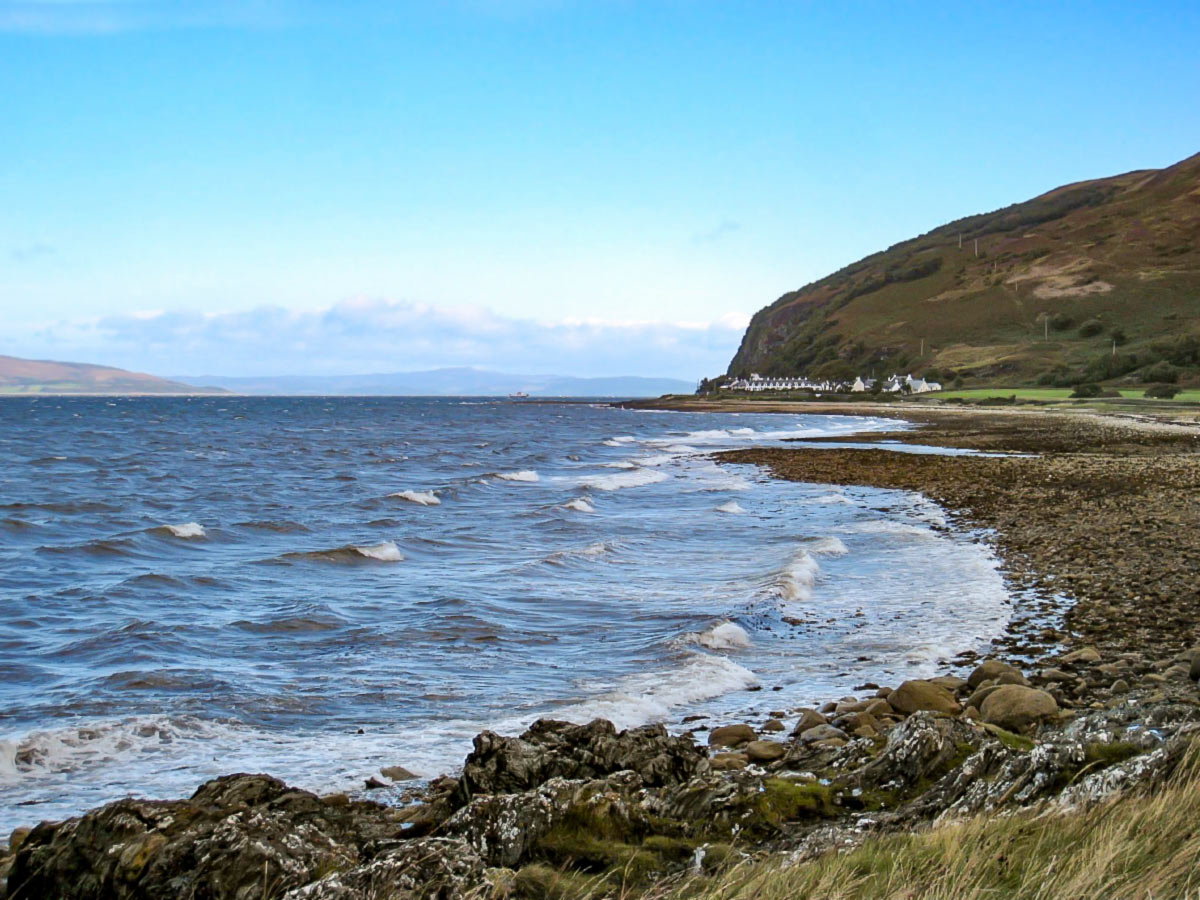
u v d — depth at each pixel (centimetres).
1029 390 15200
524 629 1625
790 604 1800
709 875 569
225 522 3105
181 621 1680
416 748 1048
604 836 629
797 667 1396
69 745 1032
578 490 4044
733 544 2542
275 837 599
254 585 2047
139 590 1975
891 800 713
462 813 648
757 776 740
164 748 1043
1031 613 1648
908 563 2212
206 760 1009
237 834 586
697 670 1345
